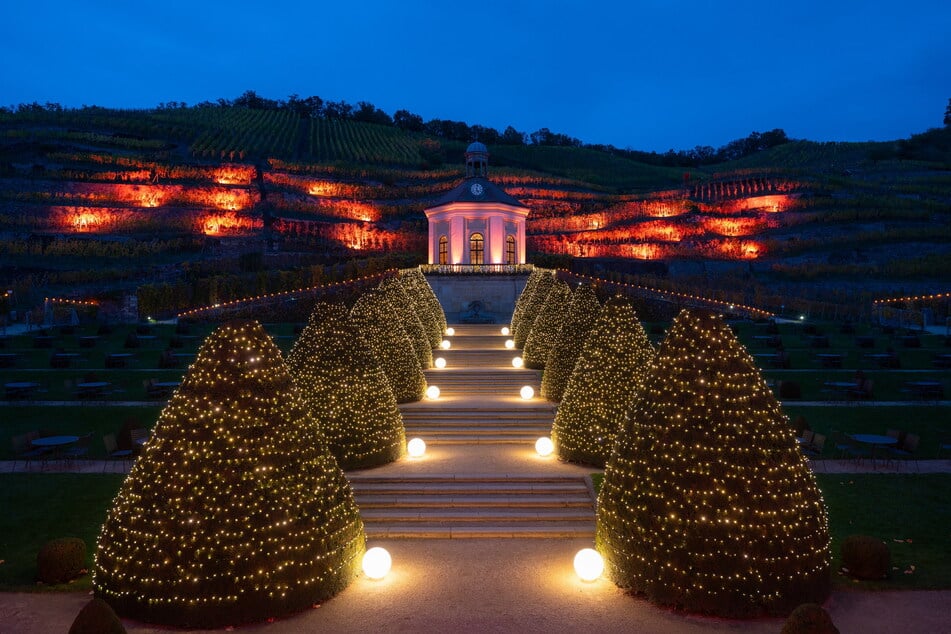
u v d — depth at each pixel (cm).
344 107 15212
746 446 1127
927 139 13338
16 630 1034
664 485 1134
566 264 7438
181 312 5409
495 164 12875
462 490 1683
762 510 1088
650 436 1188
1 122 9925
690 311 1263
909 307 5878
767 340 4200
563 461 1925
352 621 1070
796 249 8362
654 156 16550
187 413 1141
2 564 1288
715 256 8481
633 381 1858
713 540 1081
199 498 1075
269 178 9406
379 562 1220
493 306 5153
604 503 1236
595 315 2591
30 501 1639
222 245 7738
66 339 4178
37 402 2730
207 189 8688
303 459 1167
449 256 5759
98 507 1603
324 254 7862
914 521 1527
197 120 11738
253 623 1057
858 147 13550
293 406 1215
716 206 9462
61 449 2089
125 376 3225
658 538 1117
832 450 2147
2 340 3841
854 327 4866
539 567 1304
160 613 1040
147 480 1102
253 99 14925
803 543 1091
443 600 1149
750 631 1035
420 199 9638
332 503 1173
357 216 9025
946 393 2972
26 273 6581
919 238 8362
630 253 8612
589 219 9400
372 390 1886
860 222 8806
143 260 7244
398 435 1941
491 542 1457
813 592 1091
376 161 11344
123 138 9912
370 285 5588
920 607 1116
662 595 1106
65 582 1208
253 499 1087
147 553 1053
